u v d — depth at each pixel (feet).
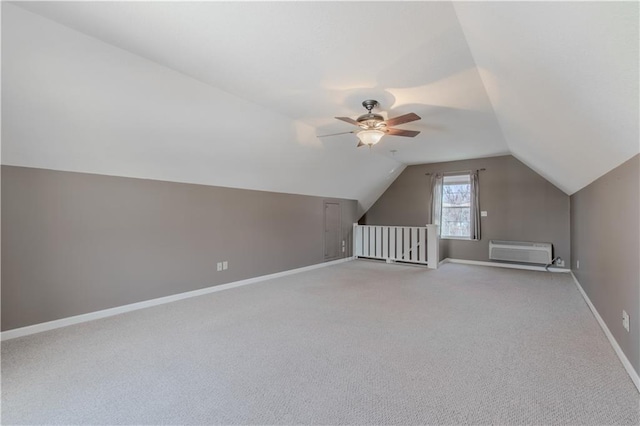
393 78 8.82
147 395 6.04
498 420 5.30
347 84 9.27
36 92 7.52
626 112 4.77
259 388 6.29
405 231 21.70
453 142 16.28
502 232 20.24
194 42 7.06
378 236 22.95
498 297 12.97
